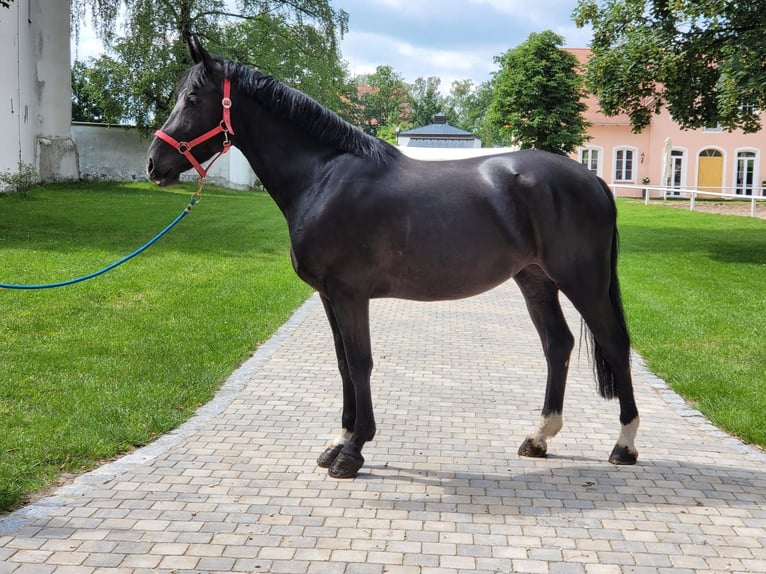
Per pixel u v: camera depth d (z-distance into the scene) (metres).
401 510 3.73
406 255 3.97
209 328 7.89
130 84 29.36
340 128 4.06
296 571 3.11
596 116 39.88
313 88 31.84
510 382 6.48
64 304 8.60
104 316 8.20
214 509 3.70
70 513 3.61
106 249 12.92
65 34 26.11
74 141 28.95
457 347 7.91
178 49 29.11
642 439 4.93
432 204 3.96
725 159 39.22
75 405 5.22
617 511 3.74
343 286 4.01
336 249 3.95
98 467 4.25
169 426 4.97
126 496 3.84
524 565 3.18
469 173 4.10
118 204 21.19
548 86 34.00
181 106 4.02
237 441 4.76
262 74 4.13
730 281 12.03
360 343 4.06
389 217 3.94
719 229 20.45
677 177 39.72
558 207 4.03
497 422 5.30
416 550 3.30
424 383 6.40
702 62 15.14
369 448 4.69
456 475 4.23
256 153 4.15
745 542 3.42
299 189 4.08
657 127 39.34
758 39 13.09
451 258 3.99
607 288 4.23
